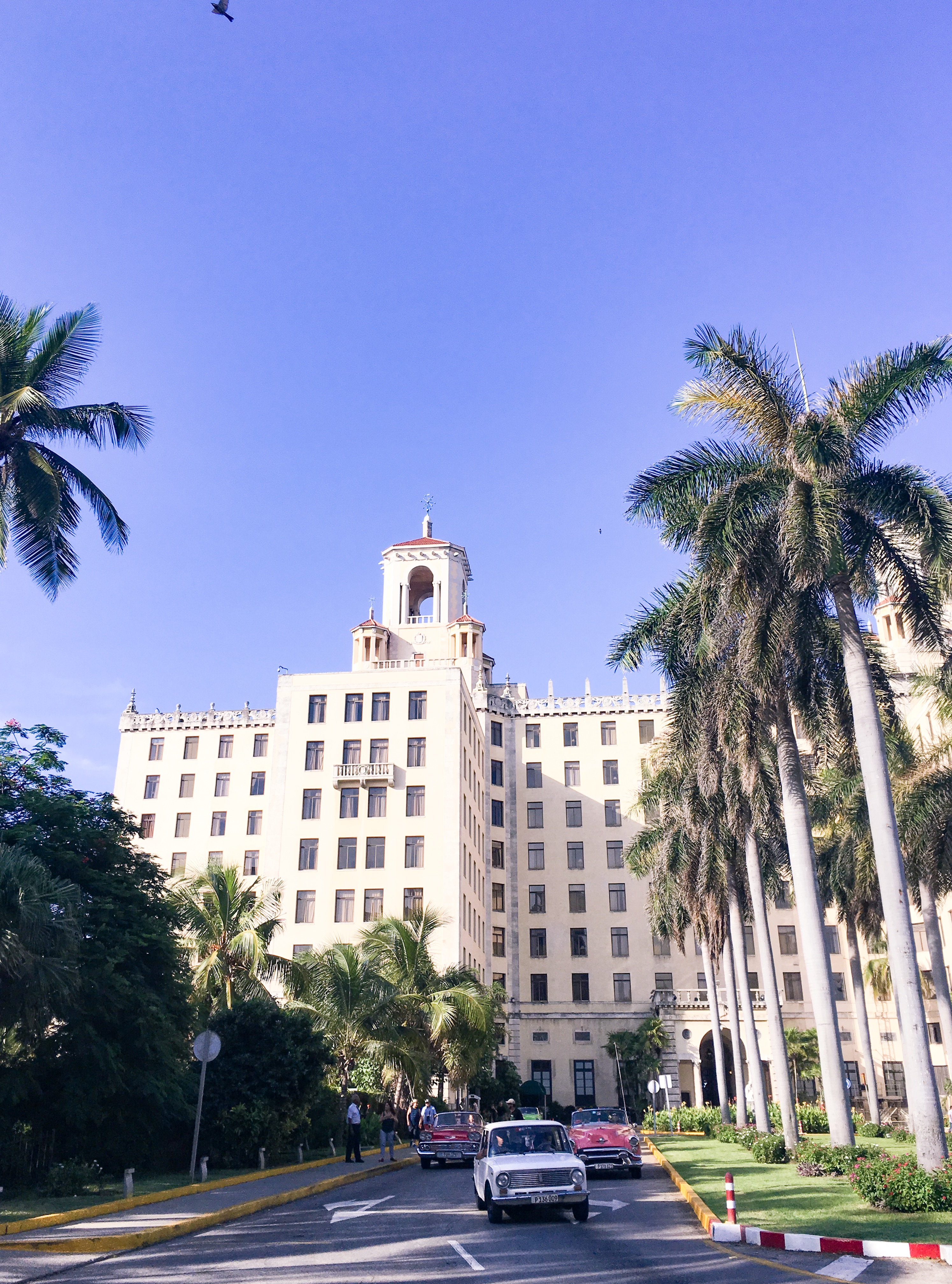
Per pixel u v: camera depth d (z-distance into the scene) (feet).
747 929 223.71
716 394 75.05
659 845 141.90
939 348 67.82
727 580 71.87
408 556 252.42
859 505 70.33
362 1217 56.08
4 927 57.57
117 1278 36.27
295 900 190.70
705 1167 82.48
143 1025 77.66
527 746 247.50
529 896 233.96
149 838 233.55
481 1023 136.77
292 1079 91.40
